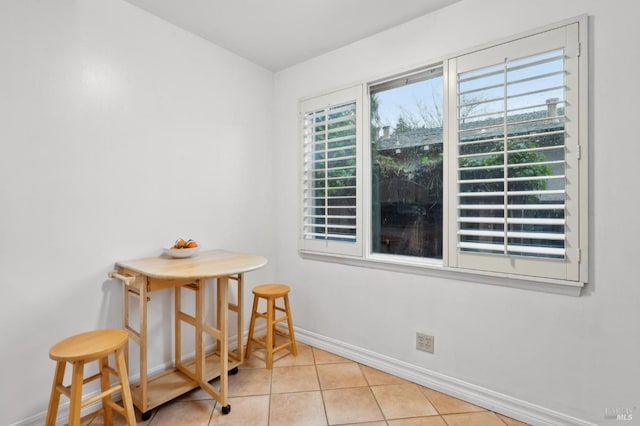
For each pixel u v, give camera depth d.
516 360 1.73
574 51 1.52
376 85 2.34
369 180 2.35
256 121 2.76
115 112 1.87
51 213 1.63
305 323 2.71
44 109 1.60
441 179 2.09
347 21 2.11
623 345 1.46
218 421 1.71
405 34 2.12
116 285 1.88
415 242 2.21
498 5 1.75
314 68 2.63
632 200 1.42
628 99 1.42
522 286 1.70
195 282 2.07
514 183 1.73
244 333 2.68
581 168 1.51
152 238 2.06
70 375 1.70
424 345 2.05
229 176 2.54
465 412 1.79
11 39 1.50
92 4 1.77
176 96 2.18
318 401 1.89
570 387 1.58
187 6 1.96
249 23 2.14
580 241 1.52
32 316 1.58
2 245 1.49
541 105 1.62
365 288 2.34
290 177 2.81
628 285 1.44
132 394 1.80
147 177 2.03
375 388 2.03
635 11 1.40
